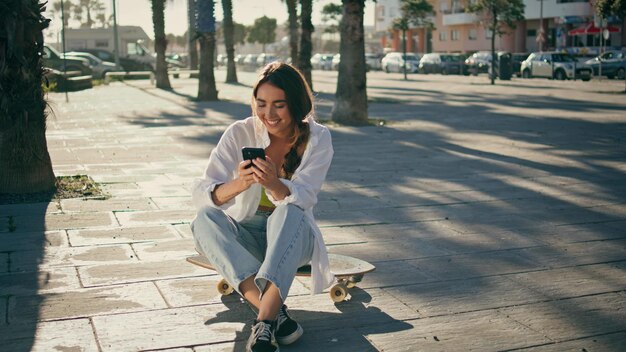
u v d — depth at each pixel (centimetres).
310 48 2252
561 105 1838
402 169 855
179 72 3947
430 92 2519
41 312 376
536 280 437
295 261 332
